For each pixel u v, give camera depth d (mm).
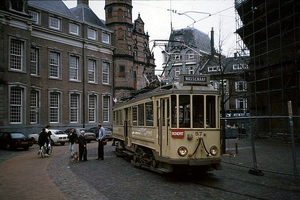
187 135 10055
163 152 10594
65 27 38688
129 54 48156
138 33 58156
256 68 25266
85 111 40594
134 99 14273
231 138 16172
